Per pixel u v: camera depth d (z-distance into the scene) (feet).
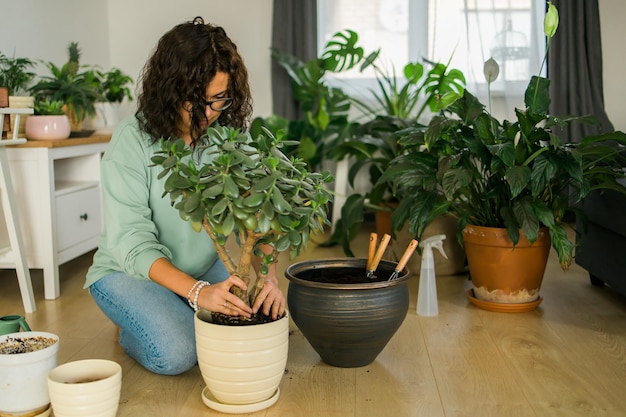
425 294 9.02
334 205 14.15
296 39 15.64
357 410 6.18
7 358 5.58
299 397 6.42
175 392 6.53
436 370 7.11
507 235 8.91
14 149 9.57
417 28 16.03
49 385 5.44
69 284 10.58
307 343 7.87
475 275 9.39
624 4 15.23
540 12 15.01
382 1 16.06
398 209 9.59
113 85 13.16
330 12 16.17
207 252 7.01
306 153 14.07
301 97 15.17
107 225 6.53
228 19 16.26
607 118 15.02
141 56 16.43
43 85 11.28
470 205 9.53
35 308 9.29
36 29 12.84
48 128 9.87
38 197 9.64
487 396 6.48
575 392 6.56
